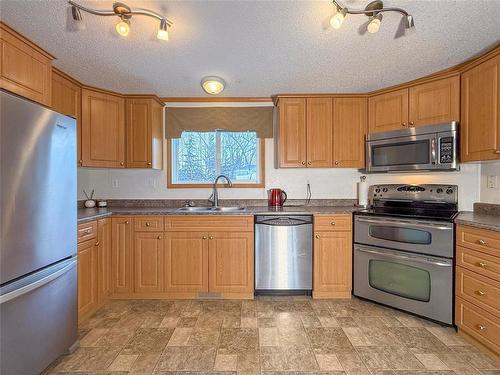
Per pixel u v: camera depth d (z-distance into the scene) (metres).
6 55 1.61
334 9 1.64
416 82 2.65
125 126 3.04
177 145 3.45
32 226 1.52
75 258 1.91
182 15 1.69
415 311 2.33
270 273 2.75
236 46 2.06
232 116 3.33
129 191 3.35
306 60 2.29
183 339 2.04
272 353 1.87
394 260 2.44
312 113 3.02
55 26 1.79
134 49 2.09
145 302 2.68
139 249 2.73
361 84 2.79
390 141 2.79
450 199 2.67
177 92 3.04
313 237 2.75
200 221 2.73
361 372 1.68
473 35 1.91
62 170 1.76
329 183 3.34
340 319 2.33
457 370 1.70
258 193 3.37
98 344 1.98
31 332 1.53
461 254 2.06
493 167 2.43
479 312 1.90
